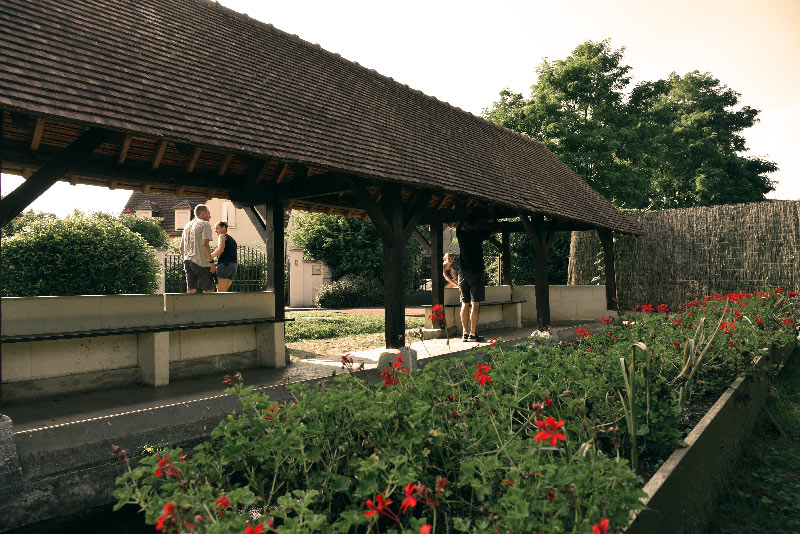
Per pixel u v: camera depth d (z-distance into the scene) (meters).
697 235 14.43
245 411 2.97
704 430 3.79
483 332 10.74
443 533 2.54
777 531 3.59
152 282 13.30
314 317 14.98
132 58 5.47
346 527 1.93
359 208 9.52
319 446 2.77
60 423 3.96
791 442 5.32
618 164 25.27
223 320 6.38
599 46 26.30
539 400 3.69
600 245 16.19
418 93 10.94
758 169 38.31
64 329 4.99
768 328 8.36
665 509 2.81
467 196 7.79
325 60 8.95
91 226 12.55
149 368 5.54
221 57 6.77
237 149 5.15
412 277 25.92
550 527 1.92
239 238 30.47
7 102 3.77
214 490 2.52
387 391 3.45
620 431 3.38
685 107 40.09
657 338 6.26
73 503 3.65
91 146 4.68
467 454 2.81
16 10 4.92
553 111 23.91
